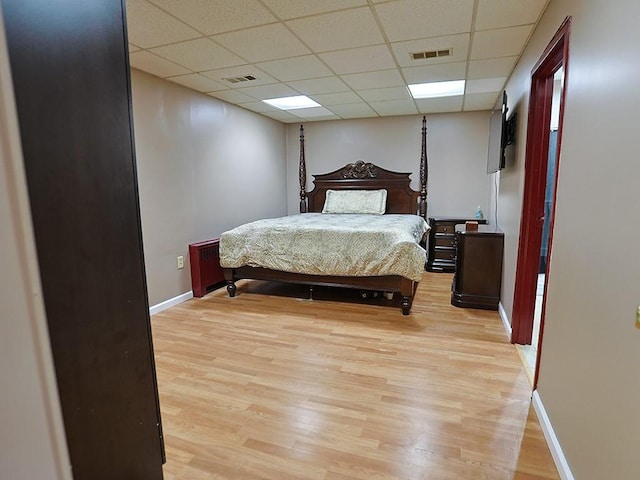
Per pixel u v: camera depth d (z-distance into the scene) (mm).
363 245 3365
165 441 1654
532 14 2188
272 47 2686
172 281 3615
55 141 514
